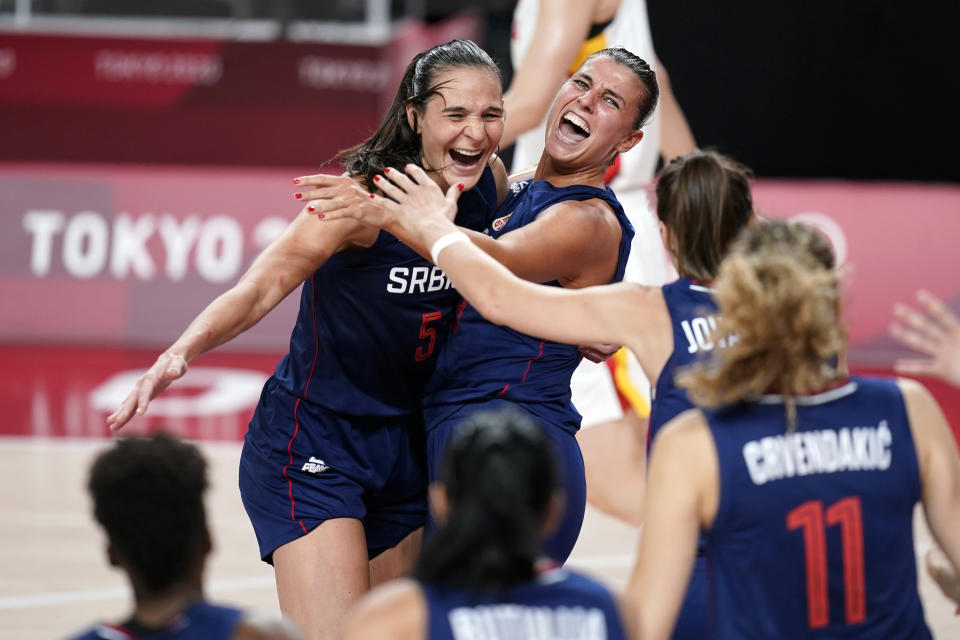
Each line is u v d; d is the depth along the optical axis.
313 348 8.93
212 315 7.98
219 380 22.61
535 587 5.25
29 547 14.44
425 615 5.16
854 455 6.13
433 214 7.55
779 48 28.20
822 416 6.16
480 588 5.14
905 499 6.20
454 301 8.91
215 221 24.73
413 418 9.32
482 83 8.41
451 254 7.34
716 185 7.41
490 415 5.46
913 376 23.19
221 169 27.53
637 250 13.61
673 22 28.16
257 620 5.43
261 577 13.69
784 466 6.06
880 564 6.12
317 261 8.42
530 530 5.16
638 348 7.23
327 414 8.99
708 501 6.09
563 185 9.19
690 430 6.16
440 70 8.40
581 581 5.37
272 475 8.99
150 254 24.83
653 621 6.02
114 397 21.41
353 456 9.03
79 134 28.14
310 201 7.59
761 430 6.09
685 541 6.09
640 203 13.71
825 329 6.07
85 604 12.73
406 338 8.88
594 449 13.64
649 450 7.27
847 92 28.45
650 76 9.09
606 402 13.64
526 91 11.99
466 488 5.22
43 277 25.03
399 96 8.69
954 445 6.38
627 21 13.15
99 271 24.94
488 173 9.00
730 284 6.17
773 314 6.03
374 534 9.41
